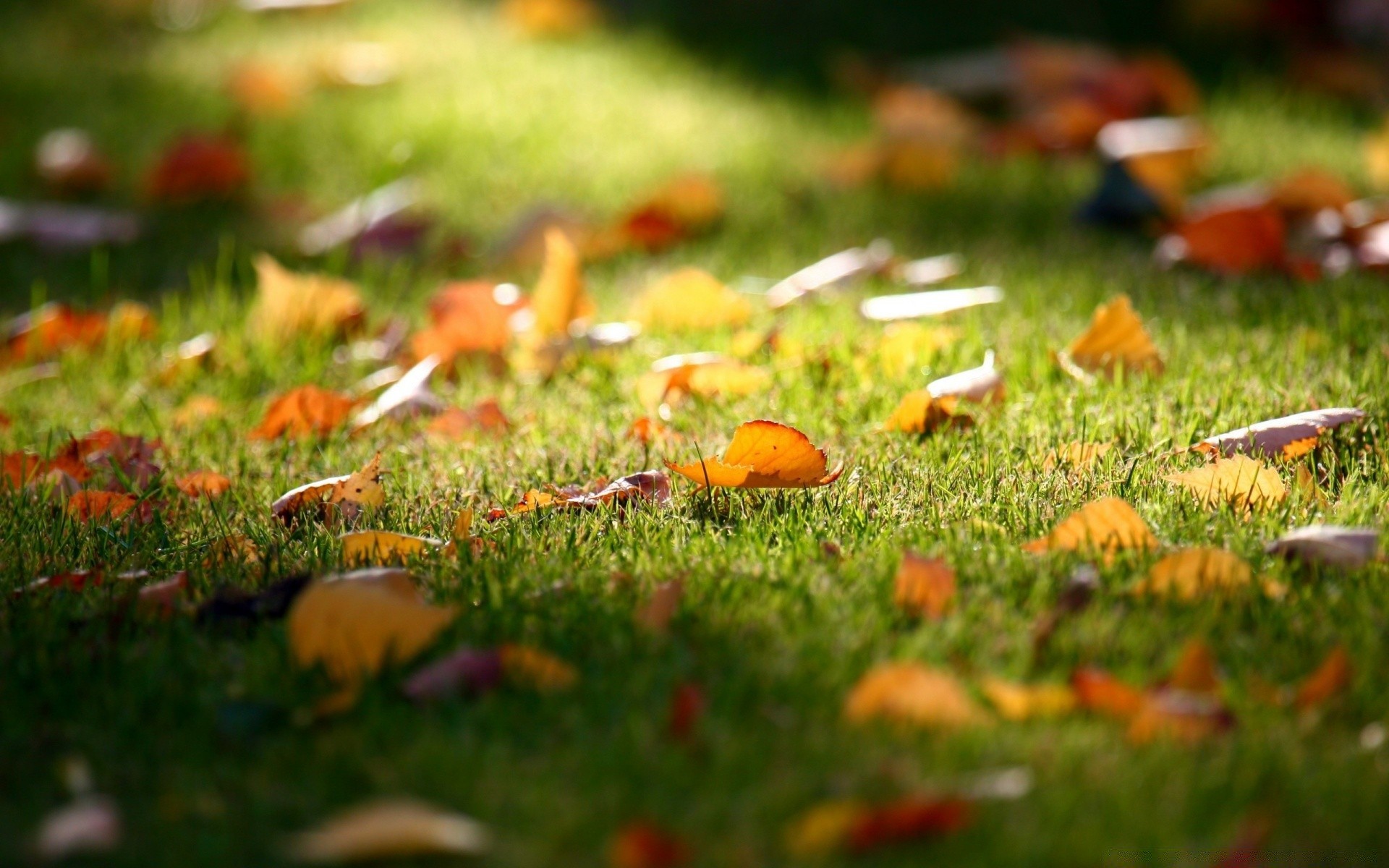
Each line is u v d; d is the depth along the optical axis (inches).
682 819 73.8
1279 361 145.6
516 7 337.4
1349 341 151.9
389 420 147.4
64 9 366.3
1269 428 122.4
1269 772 77.6
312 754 82.4
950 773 77.6
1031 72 284.5
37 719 87.8
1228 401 134.8
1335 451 125.0
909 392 143.3
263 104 287.0
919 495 117.9
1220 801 75.3
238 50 327.6
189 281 212.2
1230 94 299.7
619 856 69.4
